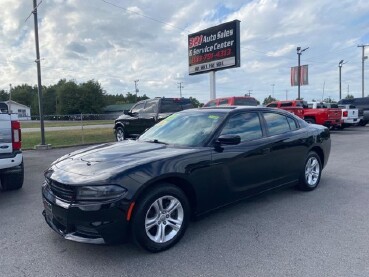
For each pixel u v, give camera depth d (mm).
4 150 5574
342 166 8250
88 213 3266
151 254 3564
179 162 3789
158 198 3574
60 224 3598
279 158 5113
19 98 122250
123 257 3502
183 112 5312
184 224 3824
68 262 3412
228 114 4676
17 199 5750
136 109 14148
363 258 3363
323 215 4652
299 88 33250
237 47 19047
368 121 24062
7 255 3582
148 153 3939
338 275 3049
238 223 4395
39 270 3256
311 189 5922
